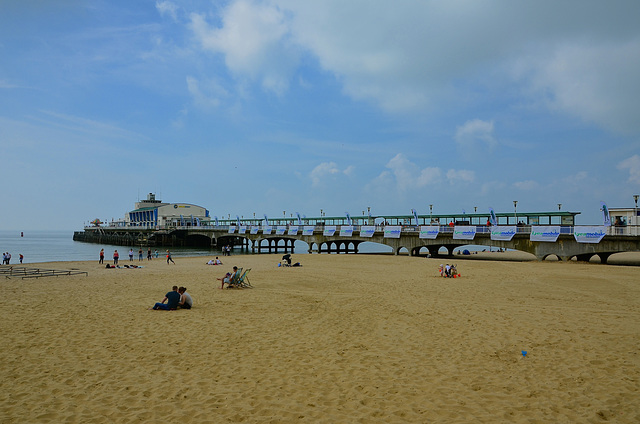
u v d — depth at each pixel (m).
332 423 6.27
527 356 9.42
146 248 90.12
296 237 67.00
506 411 6.62
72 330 12.15
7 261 45.59
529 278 25.89
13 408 6.76
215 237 86.69
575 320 13.15
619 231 37.56
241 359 9.39
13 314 14.59
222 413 6.62
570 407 6.74
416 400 7.10
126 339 11.13
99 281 25.97
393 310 15.23
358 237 58.03
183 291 16.41
